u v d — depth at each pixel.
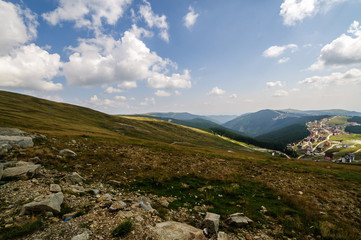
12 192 8.96
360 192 18.55
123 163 20.31
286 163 40.41
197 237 7.12
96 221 7.23
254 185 17.92
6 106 91.00
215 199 12.95
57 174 13.22
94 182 13.72
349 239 8.57
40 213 7.32
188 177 18.58
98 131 78.69
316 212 11.98
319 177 25.09
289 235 8.70
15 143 17.67
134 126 148.38
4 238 5.67
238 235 8.13
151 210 9.11
